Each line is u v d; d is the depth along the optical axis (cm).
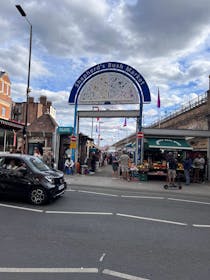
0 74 4872
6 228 611
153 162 1936
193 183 1755
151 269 421
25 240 536
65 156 2100
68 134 2088
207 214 835
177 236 597
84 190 1231
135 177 1784
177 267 432
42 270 406
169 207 924
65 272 402
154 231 629
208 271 419
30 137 2139
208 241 569
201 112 2505
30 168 894
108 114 2028
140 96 1972
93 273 402
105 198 1039
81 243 530
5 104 4916
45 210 795
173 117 3309
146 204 960
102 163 3816
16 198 955
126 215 772
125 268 423
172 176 1480
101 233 598
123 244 533
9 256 455
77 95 2088
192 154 2045
